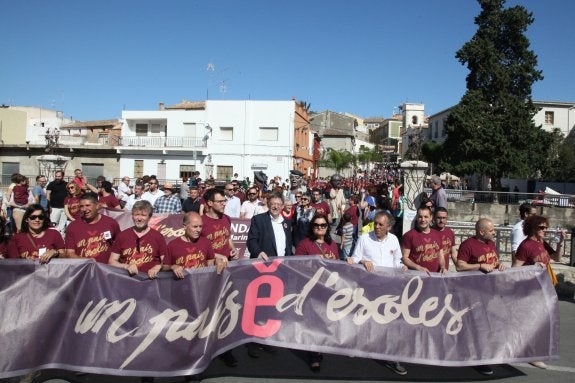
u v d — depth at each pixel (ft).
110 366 15.38
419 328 16.57
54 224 38.32
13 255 17.57
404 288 16.94
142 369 15.39
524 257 19.21
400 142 285.23
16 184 37.70
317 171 195.52
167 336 15.71
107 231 19.10
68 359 15.38
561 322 23.63
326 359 18.58
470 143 102.47
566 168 124.88
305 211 28.40
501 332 16.78
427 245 19.01
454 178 104.17
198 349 15.65
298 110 143.23
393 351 16.26
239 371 17.16
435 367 17.89
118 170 136.98
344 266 17.04
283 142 134.10
